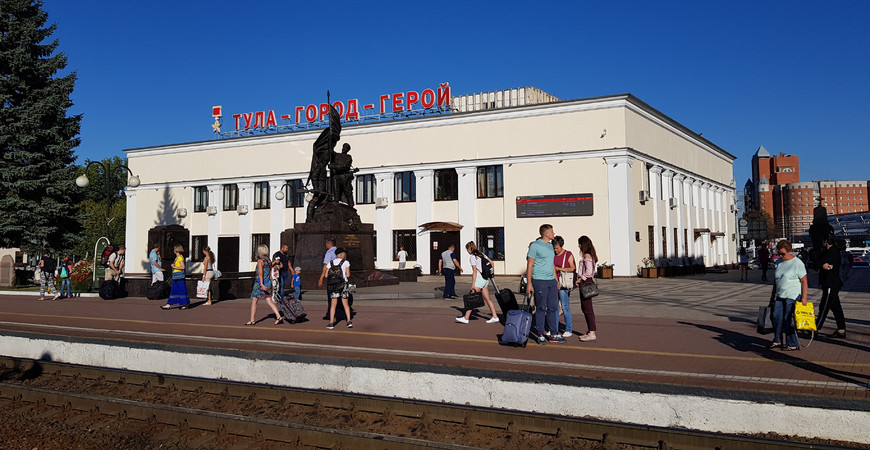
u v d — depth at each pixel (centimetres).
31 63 3084
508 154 3391
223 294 1892
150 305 1720
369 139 3784
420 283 2433
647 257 3341
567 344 955
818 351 874
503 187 3412
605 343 963
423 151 3625
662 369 746
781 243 892
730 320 1259
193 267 4359
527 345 948
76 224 3250
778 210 17838
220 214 4288
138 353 985
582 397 683
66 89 3159
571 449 614
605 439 621
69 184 3080
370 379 803
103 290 1955
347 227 2034
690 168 4278
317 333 1103
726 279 3064
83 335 1089
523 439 643
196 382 857
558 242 1073
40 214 3047
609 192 3144
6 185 2975
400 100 3816
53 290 2059
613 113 3155
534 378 710
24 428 756
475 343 972
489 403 732
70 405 824
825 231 1028
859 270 4034
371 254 2162
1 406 847
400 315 1385
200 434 710
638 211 3266
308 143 3962
